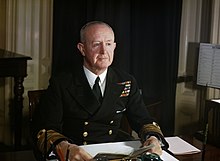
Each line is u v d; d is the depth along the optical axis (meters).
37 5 3.31
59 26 3.23
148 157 1.46
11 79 3.35
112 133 1.87
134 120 1.88
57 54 3.26
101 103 1.80
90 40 1.73
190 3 3.28
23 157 1.73
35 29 3.34
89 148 1.63
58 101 1.78
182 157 1.68
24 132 3.44
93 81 1.80
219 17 3.11
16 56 2.95
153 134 1.71
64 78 1.81
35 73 3.39
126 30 3.25
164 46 3.23
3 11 3.25
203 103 3.33
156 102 3.21
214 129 1.91
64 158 1.46
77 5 3.20
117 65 3.26
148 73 3.32
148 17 3.26
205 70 2.72
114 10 3.20
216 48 2.65
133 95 1.91
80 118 1.80
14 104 3.11
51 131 1.65
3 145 3.44
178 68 3.37
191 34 3.31
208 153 1.77
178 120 3.47
